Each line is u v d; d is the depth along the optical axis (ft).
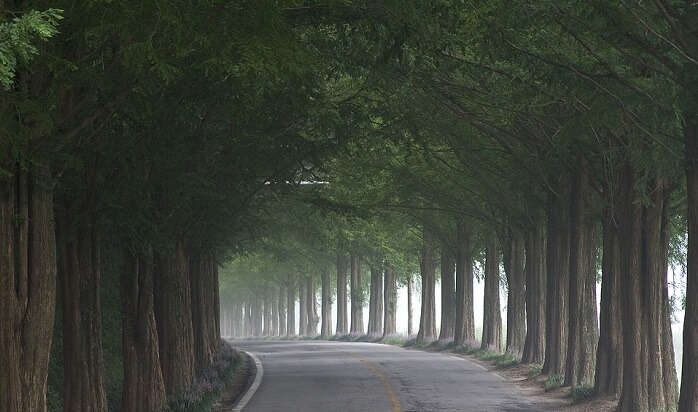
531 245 280.31
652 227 159.94
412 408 177.88
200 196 145.48
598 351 187.32
